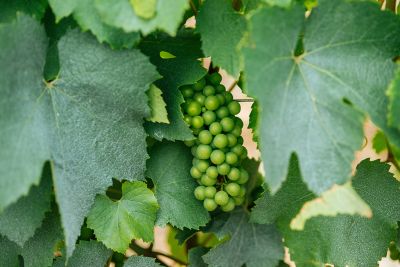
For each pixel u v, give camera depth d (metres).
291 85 0.61
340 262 0.74
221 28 0.65
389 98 0.60
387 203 0.73
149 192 0.72
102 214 0.72
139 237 0.72
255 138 0.73
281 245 0.78
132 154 0.68
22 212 0.67
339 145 0.61
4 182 0.59
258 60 0.58
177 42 0.69
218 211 0.79
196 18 0.65
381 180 0.73
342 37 0.62
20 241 0.67
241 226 0.79
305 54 0.62
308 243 0.75
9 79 0.60
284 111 0.60
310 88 0.62
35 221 0.67
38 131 0.62
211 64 0.73
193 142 0.73
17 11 0.64
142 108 0.66
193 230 0.80
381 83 0.63
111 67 0.65
